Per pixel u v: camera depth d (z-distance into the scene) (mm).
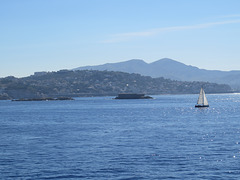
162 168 51938
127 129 101500
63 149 67625
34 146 71938
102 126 112625
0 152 65375
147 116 158750
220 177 47281
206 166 52656
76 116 166625
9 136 89812
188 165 53406
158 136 84000
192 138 79875
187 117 149500
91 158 58750
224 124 114875
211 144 71000
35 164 55188
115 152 63594
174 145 70250
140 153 62312
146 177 47688
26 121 142250
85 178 47531
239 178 46750
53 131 100062
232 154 60469
